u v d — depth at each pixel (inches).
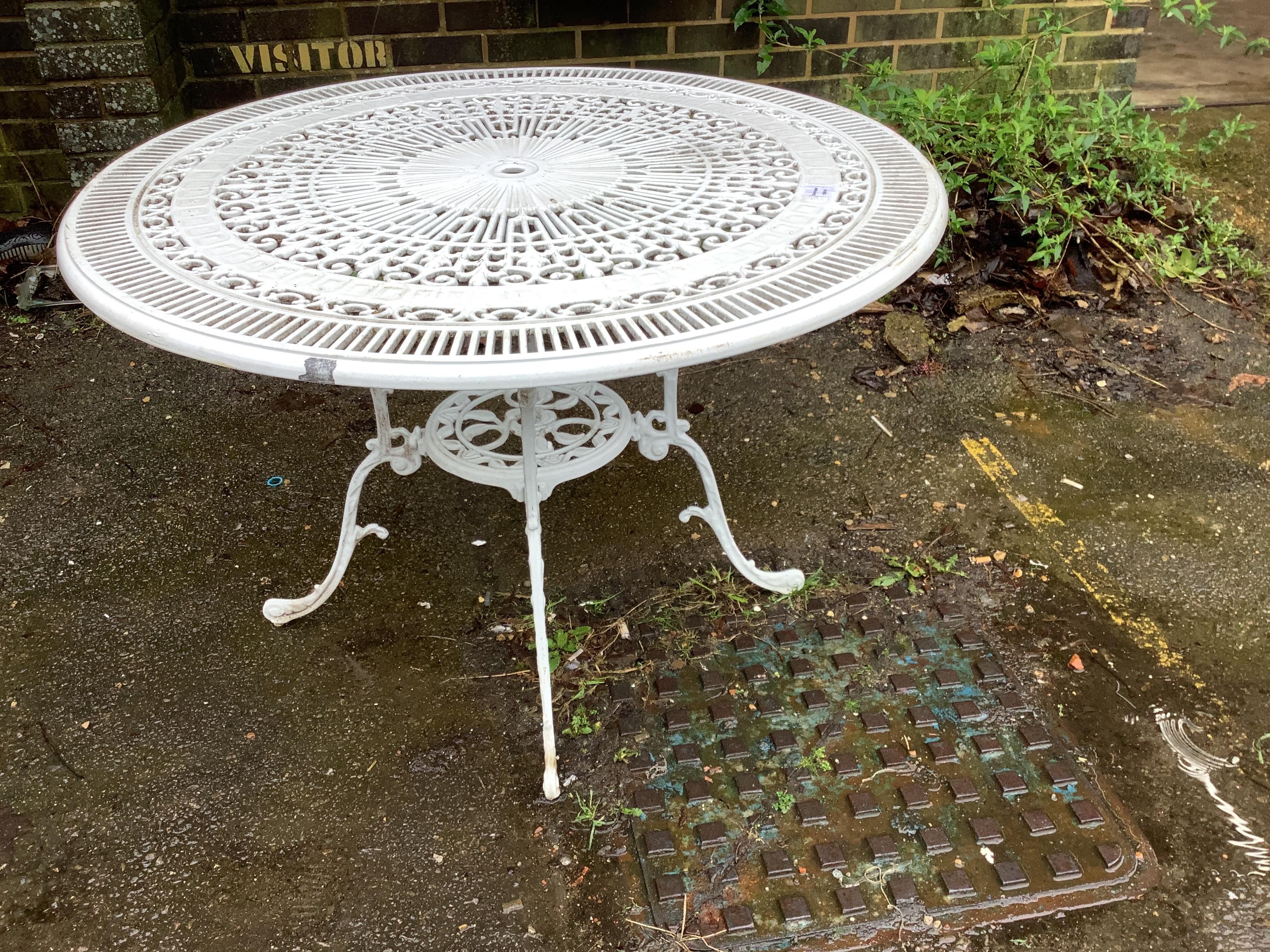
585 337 56.4
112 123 150.8
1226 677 87.4
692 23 165.6
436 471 116.8
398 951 67.3
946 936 67.3
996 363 134.3
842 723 83.2
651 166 84.5
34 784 79.5
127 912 70.0
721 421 124.7
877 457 117.3
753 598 96.8
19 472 115.4
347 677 89.2
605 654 90.8
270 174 83.9
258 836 75.2
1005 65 159.6
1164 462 115.4
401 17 160.6
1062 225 144.2
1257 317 142.3
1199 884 70.3
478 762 80.9
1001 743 81.0
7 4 149.8
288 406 129.1
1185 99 167.0
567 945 67.5
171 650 92.2
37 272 147.9
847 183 80.2
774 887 70.6
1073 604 95.5
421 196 78.3
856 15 167.8
